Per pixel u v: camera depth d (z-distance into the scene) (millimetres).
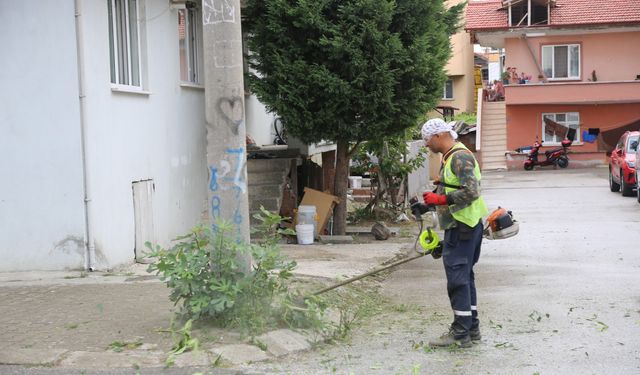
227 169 7402
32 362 6266
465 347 6930
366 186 24391
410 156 22656
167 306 8141
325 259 12250
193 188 14133
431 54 14156
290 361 6504
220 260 6941
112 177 10875
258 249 7137
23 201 10367
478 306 8867
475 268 11781
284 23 13844
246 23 14781
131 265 11352
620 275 10883
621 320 8039
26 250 10406
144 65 12094
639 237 15109
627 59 39656
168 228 12844
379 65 13609
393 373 6168
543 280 10586
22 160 10336
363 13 13586
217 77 7395
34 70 10242
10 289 9219
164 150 12773
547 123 40031
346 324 7633
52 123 10258
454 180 6914
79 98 10172
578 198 24078
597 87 38531
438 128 7055
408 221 18328
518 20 40281
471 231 6887
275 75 13844
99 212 10461
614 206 21391
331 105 13891
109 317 7664
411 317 8398
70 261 10344
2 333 7090
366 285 10234
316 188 20156
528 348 6930
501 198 24875
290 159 16641
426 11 14289
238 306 7023
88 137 10227
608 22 38688
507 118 40312
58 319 7621
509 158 39656
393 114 14156
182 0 13156
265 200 15586
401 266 11984
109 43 11141
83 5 10156
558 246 14164
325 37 13430
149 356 6387
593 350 6824
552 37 40062
